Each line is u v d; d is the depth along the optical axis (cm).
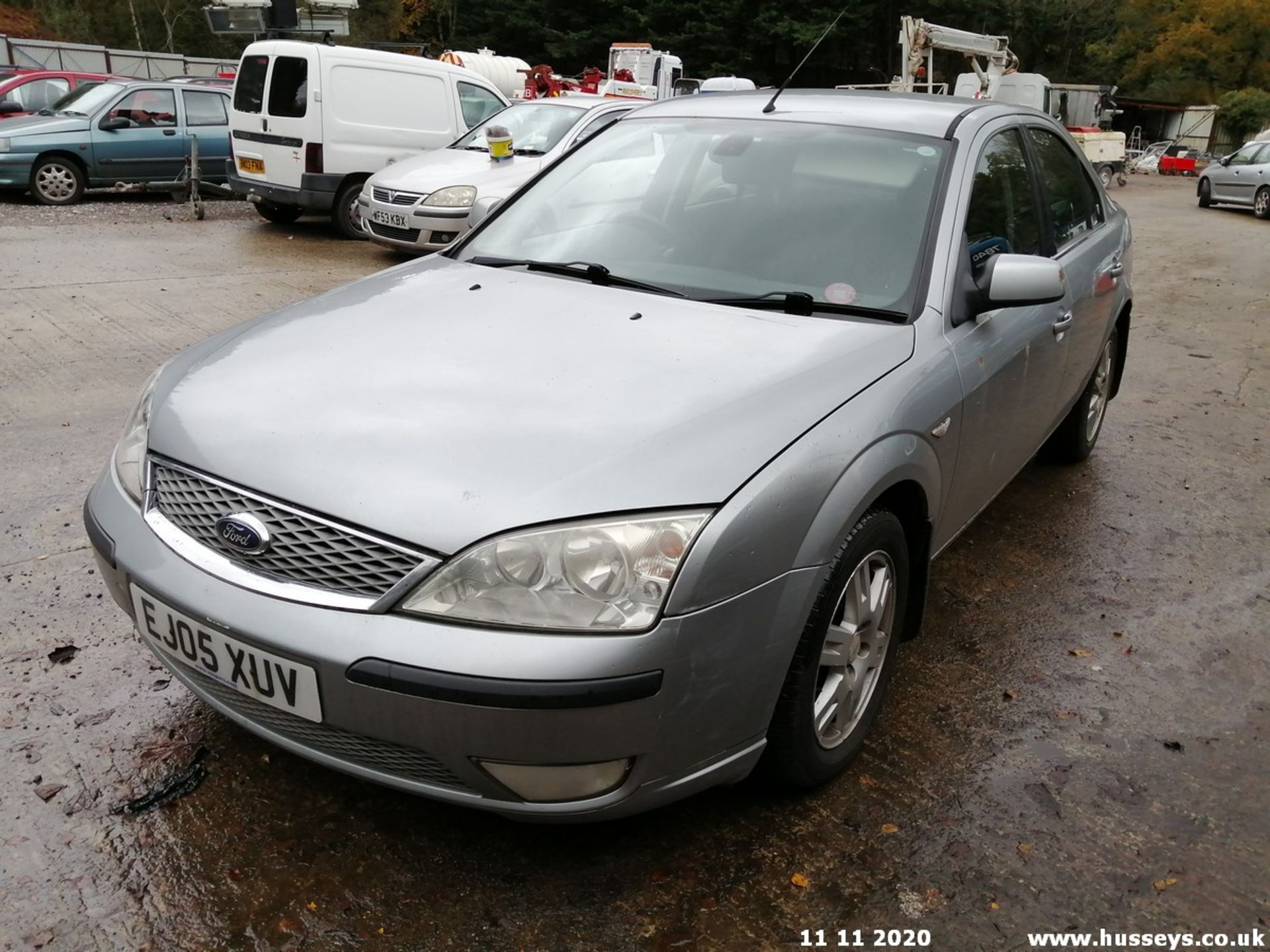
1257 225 1870
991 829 240
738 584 197
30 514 377
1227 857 235
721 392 221
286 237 1095
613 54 1850
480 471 195
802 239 289
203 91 1323
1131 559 395
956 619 341
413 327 256
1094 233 437
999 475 337
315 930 202
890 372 246
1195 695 302
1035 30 4806
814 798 247
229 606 198
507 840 227
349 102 1059
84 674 281
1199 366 718
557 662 181
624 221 313
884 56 4188
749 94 363
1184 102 5931
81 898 207
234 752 252
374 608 188
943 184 299
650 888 216
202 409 227
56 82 1456
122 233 1048
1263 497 466
